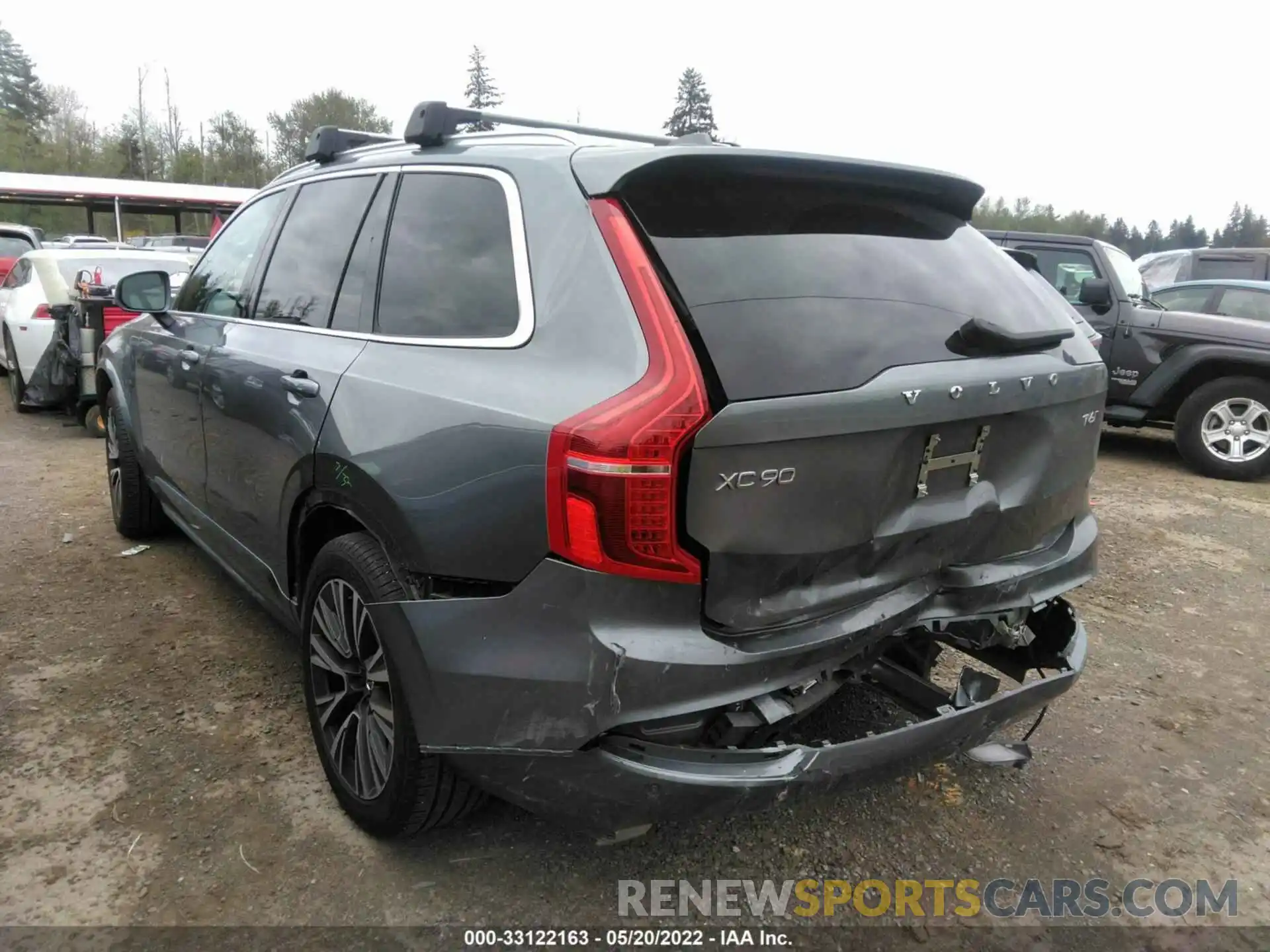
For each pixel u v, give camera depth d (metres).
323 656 2.72
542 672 1.99
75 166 52.72
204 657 3.65
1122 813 2.88
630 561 1.89
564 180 2.25
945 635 2.57
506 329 2.24
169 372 3.92
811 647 2.08
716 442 1.88
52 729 3.09
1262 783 3.06
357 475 2.40
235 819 2.67
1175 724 3.43
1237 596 4.76
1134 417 7.95
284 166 56.25
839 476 2.07
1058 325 2.74
